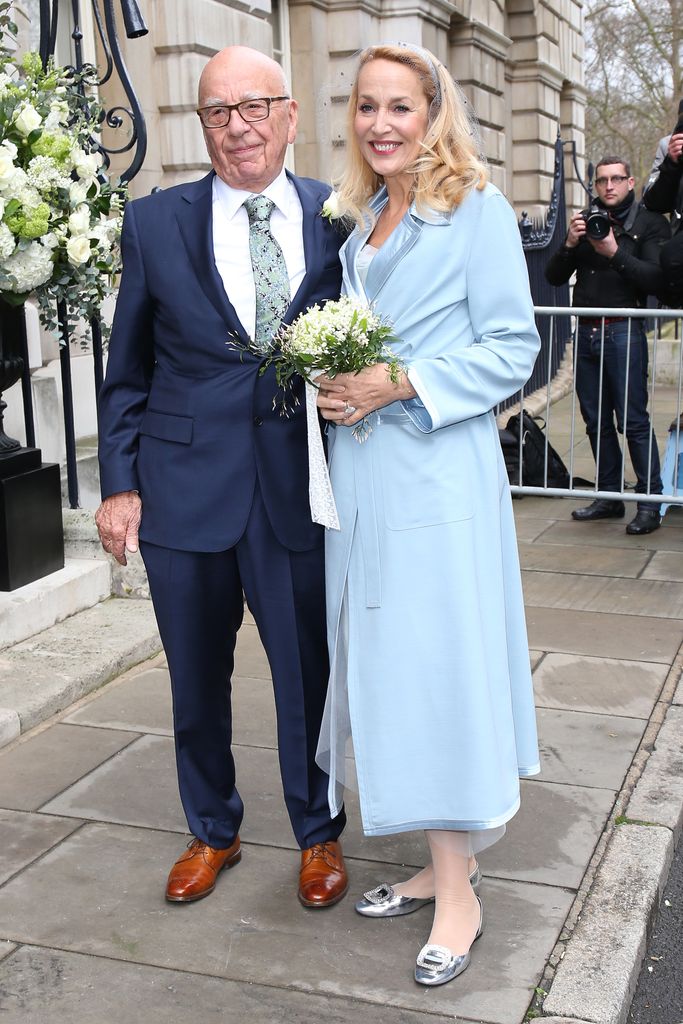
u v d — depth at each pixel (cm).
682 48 2342
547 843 303
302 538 262
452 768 246
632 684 412
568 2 1752
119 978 249
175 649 271
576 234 629
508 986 244
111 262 413
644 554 588
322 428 258
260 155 251
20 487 439
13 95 370
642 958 266
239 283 257
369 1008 238
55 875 290
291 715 272
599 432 651
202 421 260
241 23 863
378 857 297
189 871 280
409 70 237
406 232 241
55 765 350
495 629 251
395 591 246
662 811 319
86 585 466
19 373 439
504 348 242
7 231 361
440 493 244
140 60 786
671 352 1149
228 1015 236
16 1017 236
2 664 409
